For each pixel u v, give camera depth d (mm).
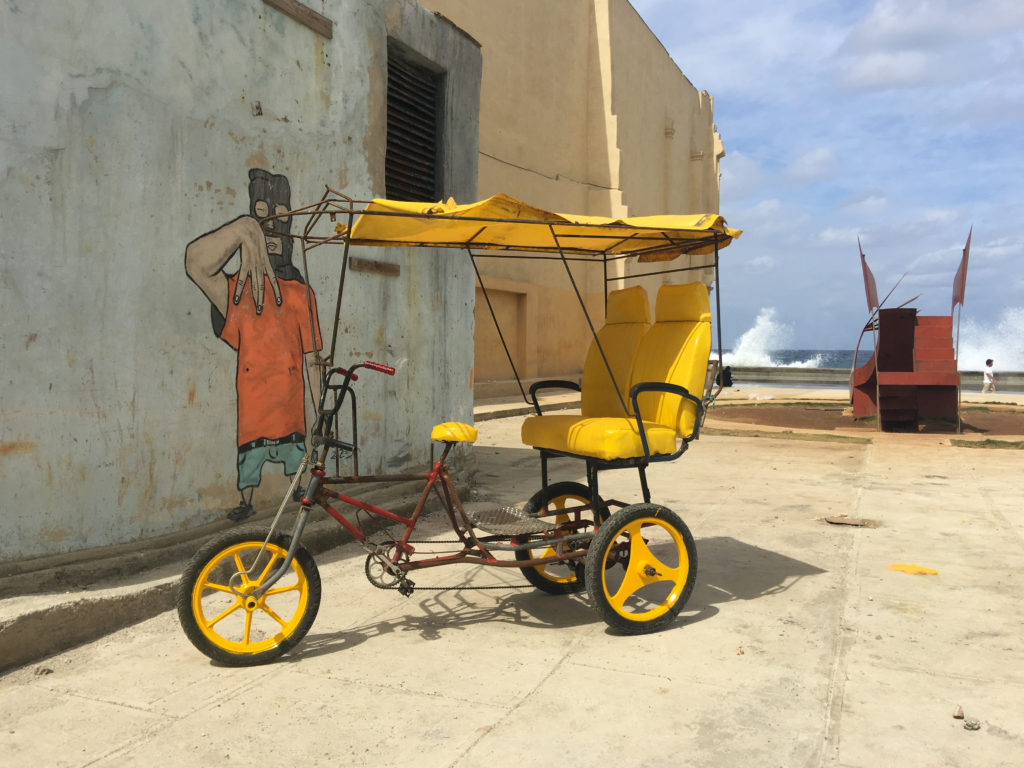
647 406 4793
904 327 13195
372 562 4090
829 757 2861
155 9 4688
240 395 5328
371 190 6645
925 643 3949
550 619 4387
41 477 4152
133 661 3789
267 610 3828
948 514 6836
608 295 5457
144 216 4648
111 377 4484
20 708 3307
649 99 28297
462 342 7906
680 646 3941
